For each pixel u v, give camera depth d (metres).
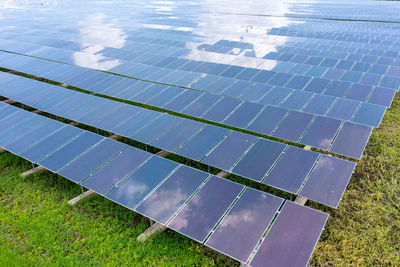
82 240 8.73
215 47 25.12
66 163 10.61
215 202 8.52
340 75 17.56
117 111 13.50
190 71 18.67
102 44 26.59
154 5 62.69
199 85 16.33
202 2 70.06
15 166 12.19
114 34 30.73
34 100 15.14
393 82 16.08
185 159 12.49
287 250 7.16
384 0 68.00
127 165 10.20
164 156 12.43
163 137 11.56
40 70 19.30
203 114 13.19
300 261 6.92
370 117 12.35
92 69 19.06
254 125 12.12
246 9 53.44
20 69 19.70
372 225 9.12
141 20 40.84
